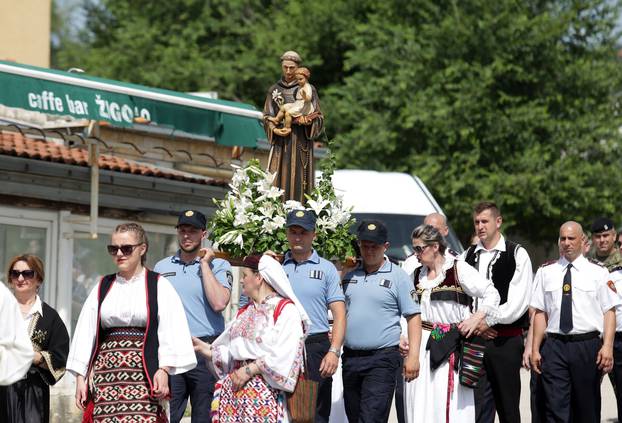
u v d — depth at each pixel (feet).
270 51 147.64
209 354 38.29
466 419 43.14
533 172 122.42
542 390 49.39
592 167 123.75
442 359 43.21
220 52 155.94
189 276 42.16
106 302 35.55
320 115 46.03
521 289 44.73
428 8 133.80
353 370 41.98
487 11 126.72
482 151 124.57
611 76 128.57
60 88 50.93
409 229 75.82
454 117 123.54
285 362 35.19
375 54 131.34
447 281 43.52
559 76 127.95
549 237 130.00
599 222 54.95
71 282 69.92
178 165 76.43
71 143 65.87
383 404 41.57
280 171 45.98
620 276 53.36
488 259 45.32
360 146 127.44
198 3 160.25
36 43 116.37
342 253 45.11
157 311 35.60
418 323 41.37
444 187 123.03
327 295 39.93
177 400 41.60
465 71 124.88
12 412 38.47
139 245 35.81
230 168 74.95
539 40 124.98
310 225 39.86
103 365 35.42
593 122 125.70
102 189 70.38
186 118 55.88
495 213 45.44
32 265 39.37
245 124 57.98
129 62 159.12
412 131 128.36
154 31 159.43
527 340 50.29
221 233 45.19
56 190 68.13
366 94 131.23
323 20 145.79
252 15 159.63
